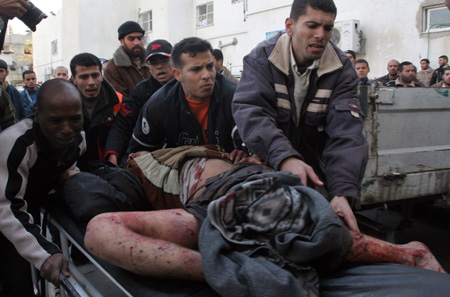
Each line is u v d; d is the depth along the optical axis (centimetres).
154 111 238
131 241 130
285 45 186
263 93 183
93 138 282
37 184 197
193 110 236
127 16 1417
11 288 196
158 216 147
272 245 126
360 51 791
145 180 203
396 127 234
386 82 622
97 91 265
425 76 670
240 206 131
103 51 1373
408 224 277
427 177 247
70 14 1363
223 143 240
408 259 153
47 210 206
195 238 148
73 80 264
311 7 168
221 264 118
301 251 117
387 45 757
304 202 129
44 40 1752
